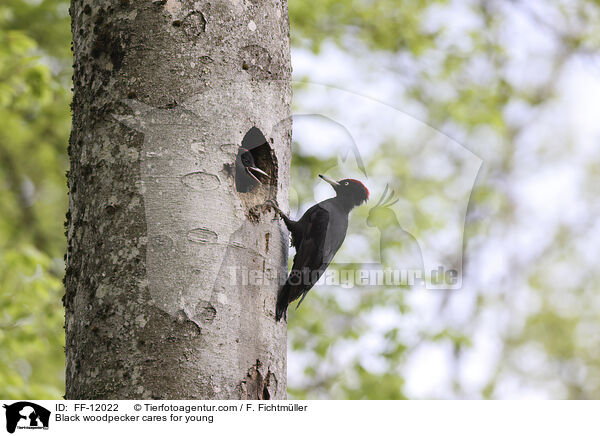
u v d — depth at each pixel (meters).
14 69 12.64
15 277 11.44
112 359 4.87
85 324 5.04
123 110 5.25
